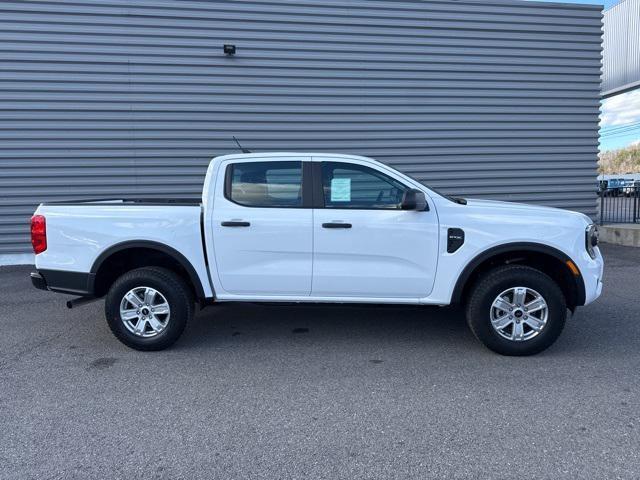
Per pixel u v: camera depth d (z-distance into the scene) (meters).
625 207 11.73
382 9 9.31
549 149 10.15
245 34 8.99
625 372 4.00
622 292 6.50
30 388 3.76
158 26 8.75
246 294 4.54
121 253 4.65
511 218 4.34
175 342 4.60
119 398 3.60
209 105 9.04
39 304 6.21
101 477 2.67
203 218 4.45
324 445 2.97
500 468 2.72
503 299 4.29
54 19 8.45
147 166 8.98
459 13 9.53
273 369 4.12
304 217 4.39
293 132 9.34
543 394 3.62
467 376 3.95
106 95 8.74
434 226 4.33
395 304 4.51
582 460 2.79
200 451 2.92
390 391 3.69
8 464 2.78
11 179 8.66
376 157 9.62
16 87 8.48
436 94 9.66
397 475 2.68
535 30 9.80
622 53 14.12
